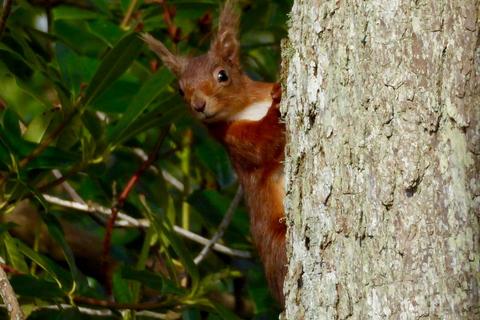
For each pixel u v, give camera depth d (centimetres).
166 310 926
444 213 576
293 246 659
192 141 1138
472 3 589
